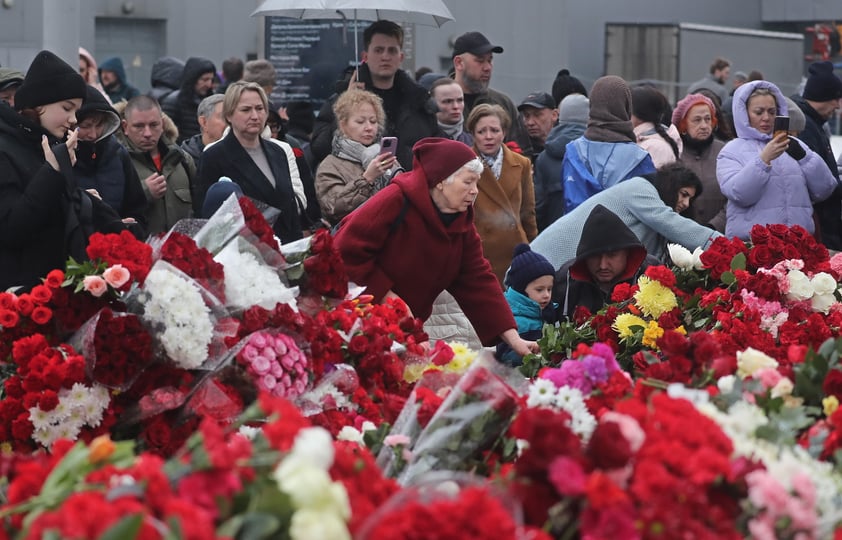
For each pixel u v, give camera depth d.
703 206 12.35
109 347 5.36
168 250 5.59
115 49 22.48
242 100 9.88
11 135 7.91
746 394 4.86
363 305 6.86
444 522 3.30
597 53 29.64
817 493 4.00
